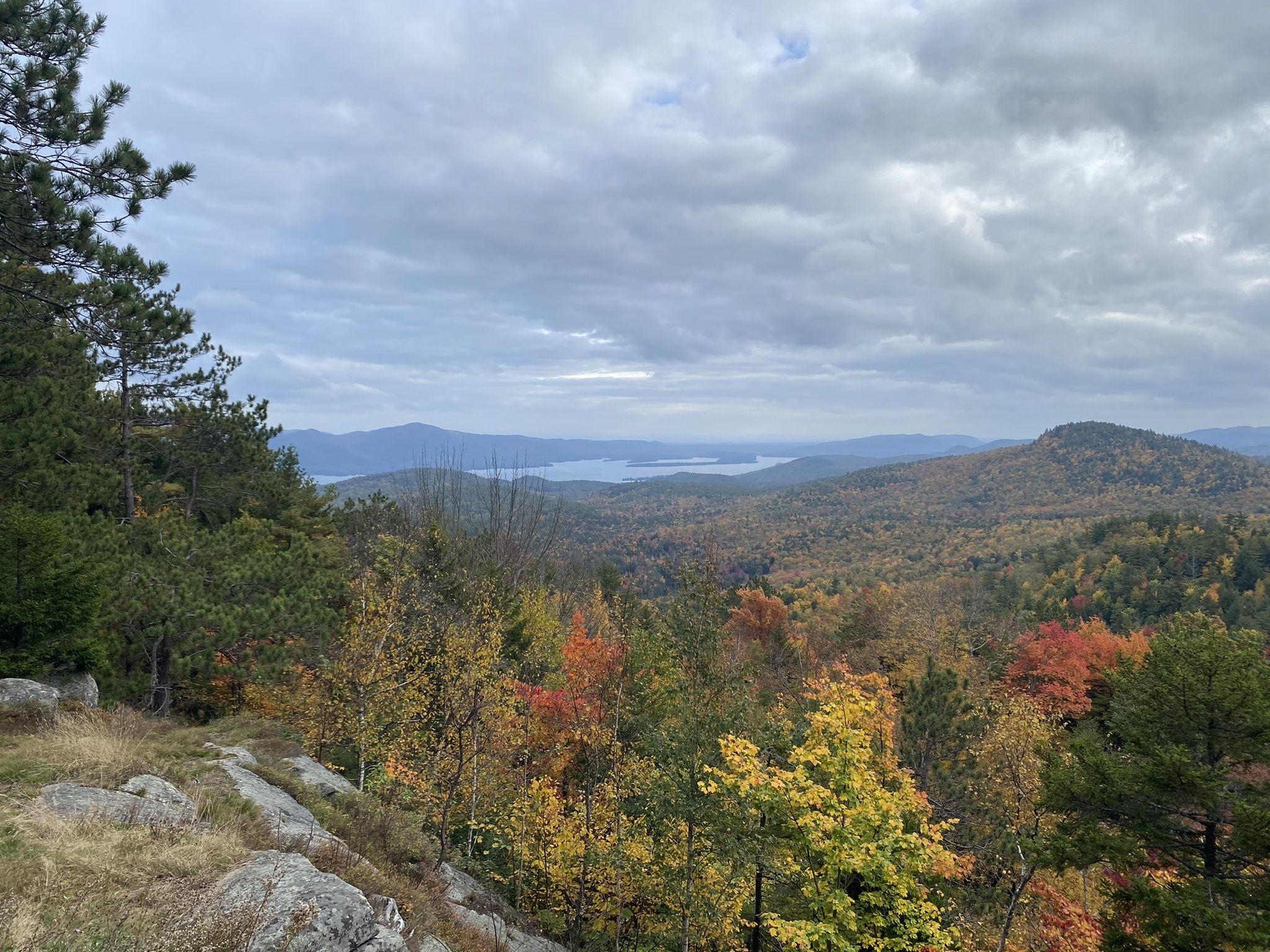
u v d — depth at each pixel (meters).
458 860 17.86
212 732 14.69
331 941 6.30
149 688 16.27
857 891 16.27
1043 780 15.41
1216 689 12.94
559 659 31.92
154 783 9.39
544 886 19.27
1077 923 16.42
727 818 14.52
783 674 46.84
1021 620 66.06
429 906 10.94
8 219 11.92
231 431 26.22
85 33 12.42
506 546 46.62
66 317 14.32
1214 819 12.99
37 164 11.66
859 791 14.80
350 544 30.12
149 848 7.21
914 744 21.80
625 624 25.61
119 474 21.36
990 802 20.38
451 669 19.27
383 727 18.88
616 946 17.78
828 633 67.25
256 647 17.95
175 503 25.53
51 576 12.69
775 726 16.28
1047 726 21.11
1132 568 105.56
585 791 21.16
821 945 13.51
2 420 15.86
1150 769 13.31
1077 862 13.91
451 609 23.23
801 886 14.94
